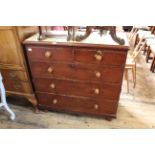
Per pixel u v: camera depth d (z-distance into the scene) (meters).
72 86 1.67
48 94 1.81
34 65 1.63
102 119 1.86
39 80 1.73
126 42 1.41
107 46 1.34
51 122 1.84
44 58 1.56
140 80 2.63
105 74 1.50
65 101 1.81
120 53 1.35
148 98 2.21
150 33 3.47
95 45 1.36
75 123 1.82
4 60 1.66
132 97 2.23
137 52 2.38
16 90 1.88
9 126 1.80
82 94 1.70
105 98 1.66
